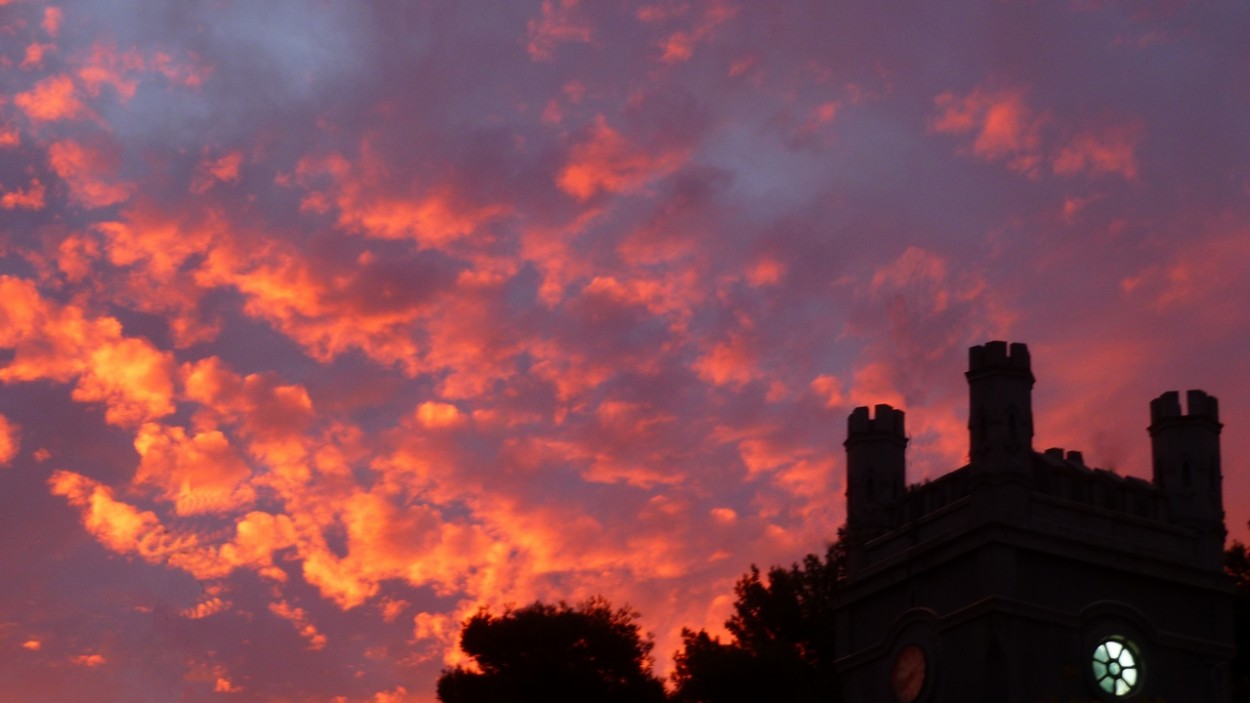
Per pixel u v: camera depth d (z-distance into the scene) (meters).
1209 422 62.56
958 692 57.38
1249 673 80.81
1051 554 58.19
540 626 81.00
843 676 63.59
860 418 67.38
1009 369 60.50
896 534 63.25
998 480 58.84
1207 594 60.38
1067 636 57.44
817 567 93.38
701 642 89.50
